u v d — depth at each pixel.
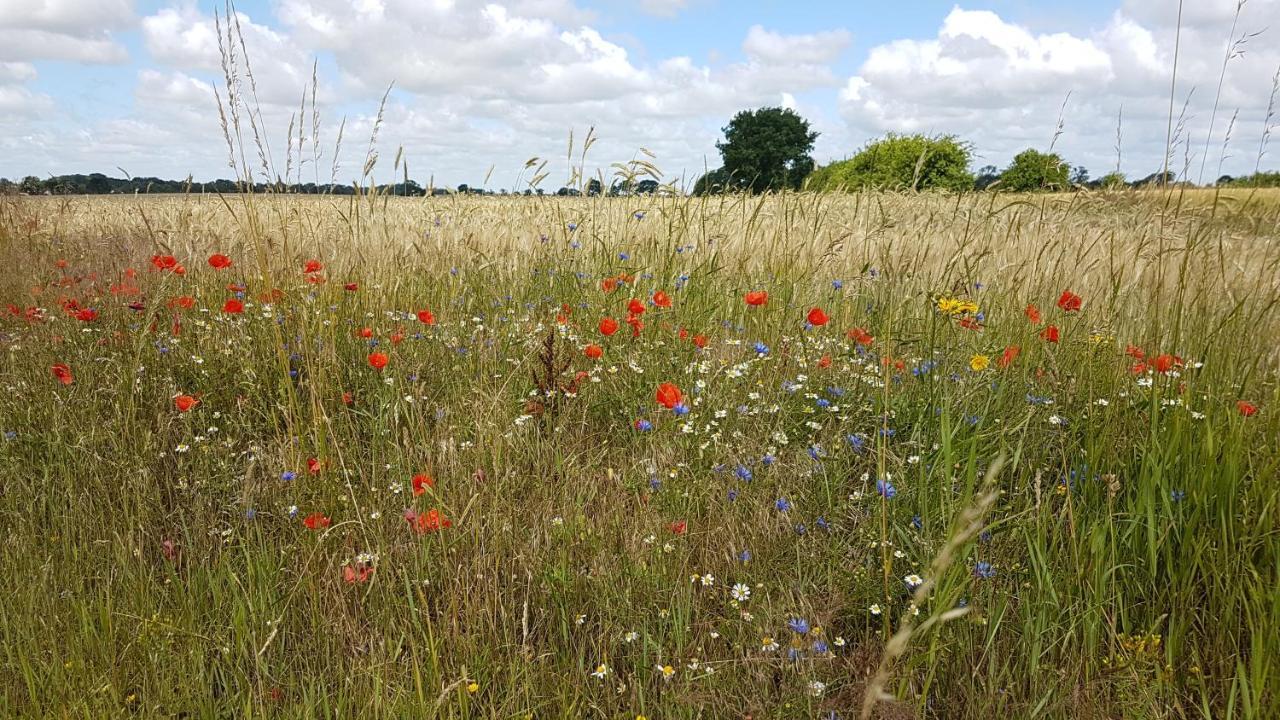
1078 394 3.29
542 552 2.62
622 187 6.41
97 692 2.03
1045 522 2.49
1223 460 2.51
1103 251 4.70
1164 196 3.73
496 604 2.36
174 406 3.64
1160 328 3.62
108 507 2.96
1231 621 2.11
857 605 2.41
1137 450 2.81
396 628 2.30
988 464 2.89
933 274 4.99
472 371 4.13
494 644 2.26
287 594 2.48
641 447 3.39
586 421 3.65
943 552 1.41
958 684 2.06
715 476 3.03
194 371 3.98
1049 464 3.00
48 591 2.46
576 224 6.53
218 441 3.37
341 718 1.98
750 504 2.91
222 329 4.36
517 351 4.28
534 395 3.72
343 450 3.30
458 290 5.59
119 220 7.40
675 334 4.29
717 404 3.54
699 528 2.74
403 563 2.60
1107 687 2.01
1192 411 2.90
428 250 6.02
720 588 2.51
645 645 2.16
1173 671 2.05
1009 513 2.69
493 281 5.91
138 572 2.52
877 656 2.16
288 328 4.18
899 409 3.41
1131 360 3.45
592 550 2.65
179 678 2.12
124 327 4.37
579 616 2.37
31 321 4.55
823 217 6.14
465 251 6.29
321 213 5.49
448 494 2.82
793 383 3.70
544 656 2.23
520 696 2.07
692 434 3.28
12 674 2.11
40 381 3.92
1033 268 4.63
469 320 4.93
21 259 5.91
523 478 3.11
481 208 8.18
